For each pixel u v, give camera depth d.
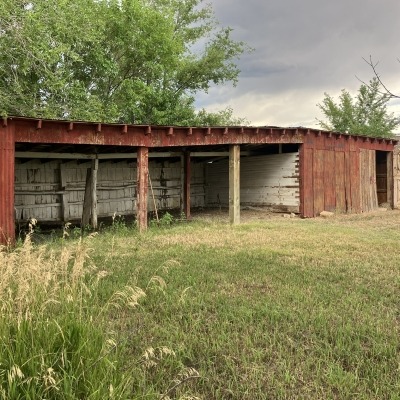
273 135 12.34
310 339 3.48
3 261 3.05
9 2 11.30
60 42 12.94
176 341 3.42
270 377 2.84
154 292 4.57
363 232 9.75
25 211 13.38
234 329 3.70
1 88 12.48
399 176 16.72
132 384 2.65
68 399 2.25
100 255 6.88
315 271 5.79
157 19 19.27
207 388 2.78
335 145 14.15
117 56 19.61
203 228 10.56
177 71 23.03
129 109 18.53
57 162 14.00
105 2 18.08
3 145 7.86
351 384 2.72
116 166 15.55
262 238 8.77
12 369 2.18
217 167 17.92
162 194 17.09
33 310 2.80
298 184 13.42
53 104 13.60
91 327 2.87
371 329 3.61
